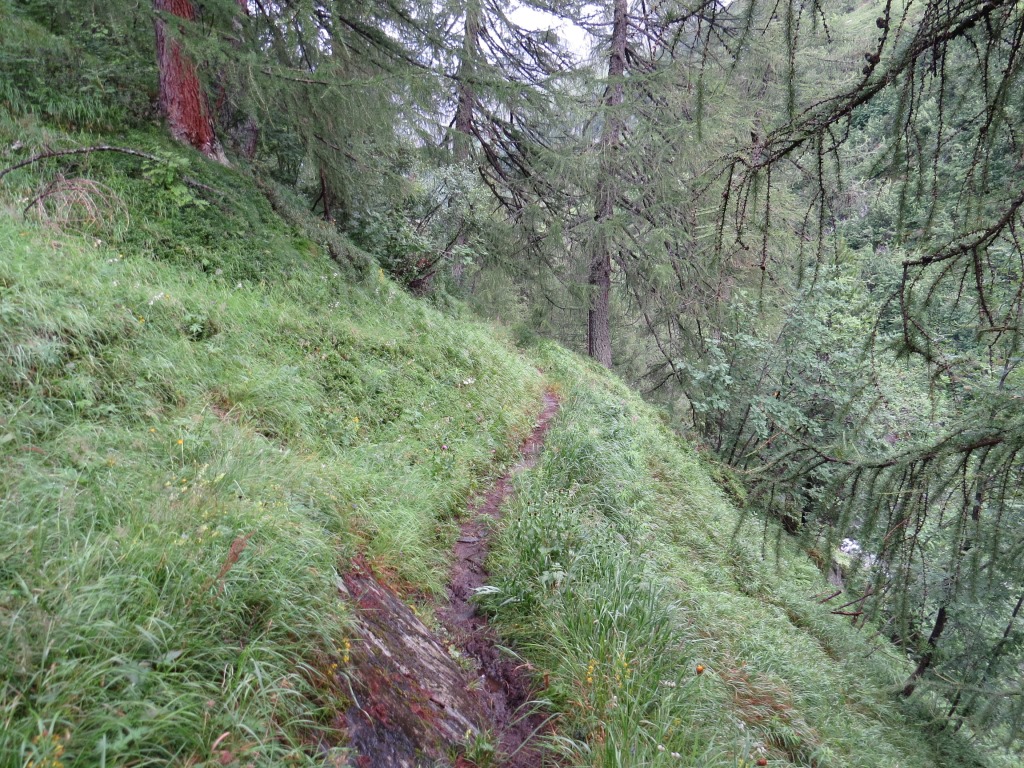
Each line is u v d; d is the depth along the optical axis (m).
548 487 5.85
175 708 1.94
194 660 2.08
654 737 3.09
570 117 12.27
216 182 7.04
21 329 3.45
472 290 15.38
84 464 2.82
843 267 8.33
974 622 6.17
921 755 5.54
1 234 4.26
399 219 10.91
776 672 5.07
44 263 4.18
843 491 3.67
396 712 2.71
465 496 5.62
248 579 2.52
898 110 2.66
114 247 5.23
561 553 4.53
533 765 3.08
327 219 10.05
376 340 7.00
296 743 2.14
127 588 2.17
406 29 8.66
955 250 2.75
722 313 11.18
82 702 1.79
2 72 6.12
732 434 13.31
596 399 10.07
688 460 10.77
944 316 3.24
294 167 10.03
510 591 4.21
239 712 2.04
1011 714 4.79
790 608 7.18
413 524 4.48
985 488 3.09
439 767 2.64
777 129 2.87
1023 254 2.65
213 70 6.84
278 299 6.26
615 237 13.16
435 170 11.40
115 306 4.30
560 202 14.04
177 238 5.91
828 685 5.54
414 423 6.08
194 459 3.35
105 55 7.45
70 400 3.35
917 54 2.49
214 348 4.70
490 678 3.66
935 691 6.02
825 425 10.73
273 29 7.62
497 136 13.22
